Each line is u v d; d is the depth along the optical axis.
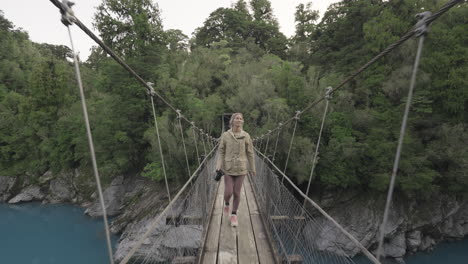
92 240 14.13
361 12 21.64
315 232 1.76
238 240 2.47
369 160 14.54
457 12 16.39
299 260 1.89
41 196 20.81
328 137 16.31
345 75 19.62
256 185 4.38
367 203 14.15
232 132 2.66
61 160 21.62
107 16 17.48
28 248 13.73
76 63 0.84
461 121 14.45
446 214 13.66
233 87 21.55
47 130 23.14
